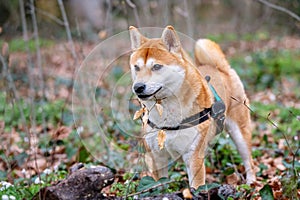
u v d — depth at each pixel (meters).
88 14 17.44
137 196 4.27
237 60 14.57
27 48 9.13
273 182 5.32
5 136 7.72
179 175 5.63
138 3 12.45
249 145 5.93
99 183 4.02
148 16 11.07
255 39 17.34
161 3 10.79
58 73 13.00
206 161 6.31
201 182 4.92
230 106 5.78
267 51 15.89
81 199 3.96
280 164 6.37
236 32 19.58
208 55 5.39
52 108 9.31
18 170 6.19
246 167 5.91
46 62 13.38
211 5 23.23
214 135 5.02
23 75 11.02
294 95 10.95
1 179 5.63
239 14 20.52
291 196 4.45
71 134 7.38
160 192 4.64
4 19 15.80
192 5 12.94
